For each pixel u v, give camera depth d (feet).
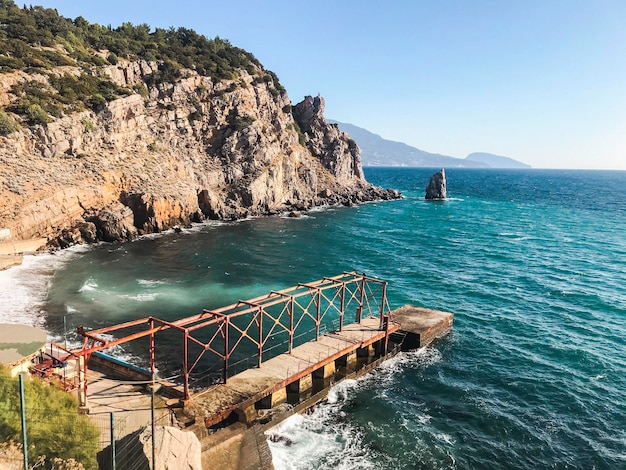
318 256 261.24
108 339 138.10
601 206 561.43
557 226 393.70
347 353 130.31
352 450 94.43
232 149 401.90
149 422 84.02
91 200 273.75
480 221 416.67
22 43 326.85
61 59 336.08
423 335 144.15
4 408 61.57
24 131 261.85
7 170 241.76
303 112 544.21
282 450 93.30
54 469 58.29
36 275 194.49
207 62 446.60
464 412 109.50
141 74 387.75
